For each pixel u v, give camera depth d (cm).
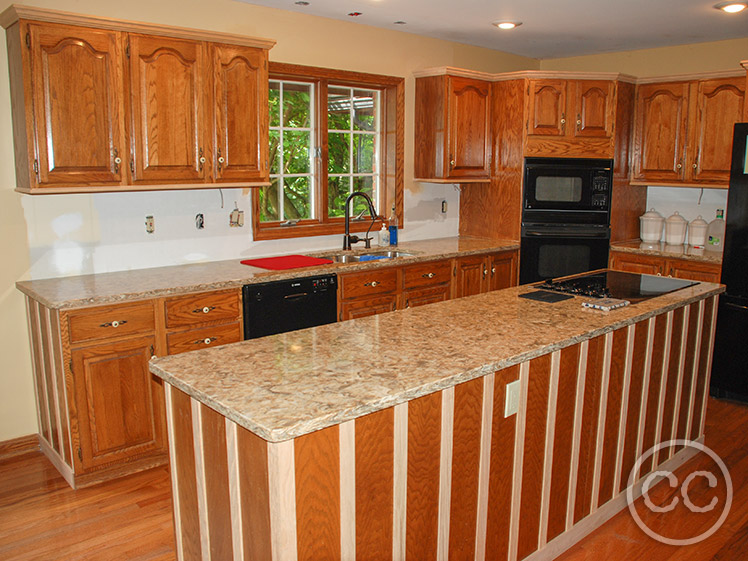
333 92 441
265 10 382
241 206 389
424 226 505
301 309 347
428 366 184
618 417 257
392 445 169
